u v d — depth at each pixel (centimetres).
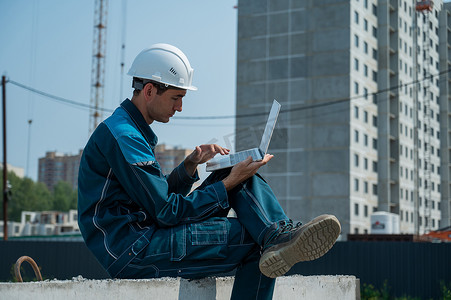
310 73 6294
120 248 262
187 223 271
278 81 6397
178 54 290
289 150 6262
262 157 277
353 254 1848
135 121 279
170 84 283
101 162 269
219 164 288
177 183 312
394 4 7319
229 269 274
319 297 368
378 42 7000
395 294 1786
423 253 1773
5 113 3469
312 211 6094
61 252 2059
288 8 6456
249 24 6588
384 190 6744
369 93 6650
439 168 8725
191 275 273
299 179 6191
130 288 246
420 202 7762
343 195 6025
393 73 7156
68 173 15800
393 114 7175
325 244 251
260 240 265
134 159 262
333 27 6275
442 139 8888
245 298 277
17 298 208
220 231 270
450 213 8688
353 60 6297
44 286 216
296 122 6281
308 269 1877
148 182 261
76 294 227
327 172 6103
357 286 418
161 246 263
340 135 6122
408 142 7488
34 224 9006
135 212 272
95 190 269
